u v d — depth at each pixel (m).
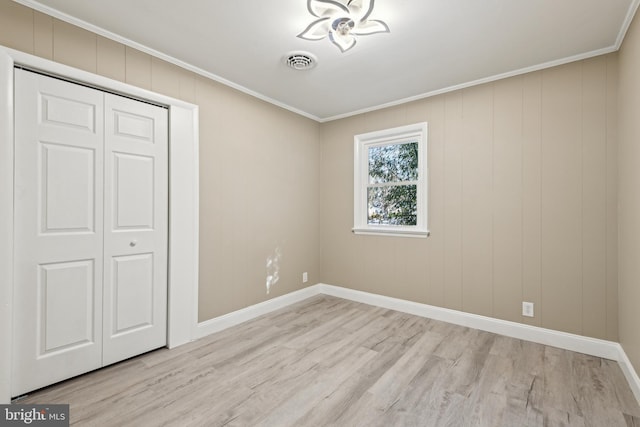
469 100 3.00
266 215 3.42
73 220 2.02
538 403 1.80
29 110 1.84
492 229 2.87
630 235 1.98
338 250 4.03
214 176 2.89
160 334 2.49
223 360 2.32
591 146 2.41
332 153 4.09
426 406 1.78
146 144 2.39
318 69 2.74
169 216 2.53
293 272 3.78
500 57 2.50
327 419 1.67
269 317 3.27
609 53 2.34
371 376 2.10
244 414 1.70
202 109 2.79
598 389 1.94
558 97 2.55
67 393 1.88
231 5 1.89
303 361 2.30
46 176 1.91
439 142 3.18
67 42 1.99
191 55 2.51
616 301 2.31
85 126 2.07
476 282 2.96
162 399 1.83
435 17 1.98
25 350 1.83
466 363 2.27
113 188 2.21
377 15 1.96
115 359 2.23
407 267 3.42
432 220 3.23
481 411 1.73
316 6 1.88
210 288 2.86
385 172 3.70
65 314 1.99
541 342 2.61
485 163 2.90
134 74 2.31
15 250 1.79
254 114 3.28
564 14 1.94
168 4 1.88
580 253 2.46
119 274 2.25
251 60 2.59
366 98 3.42
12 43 1.78
